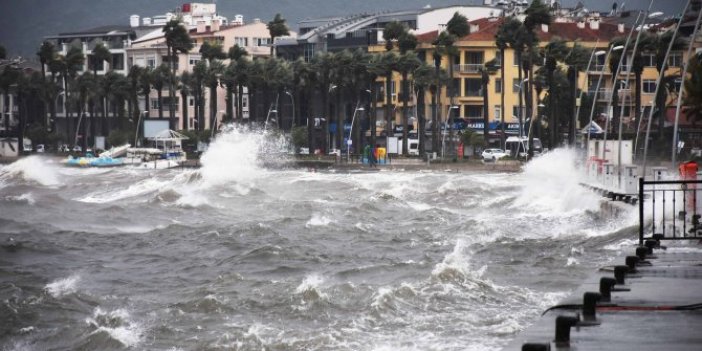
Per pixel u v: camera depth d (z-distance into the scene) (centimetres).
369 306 5391
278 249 7650
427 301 5509
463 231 8806
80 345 4991
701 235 5591
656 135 19238
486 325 4962
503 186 14400
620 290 3797
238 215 11438
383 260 7225
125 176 19900
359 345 4666
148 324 5291
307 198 13700
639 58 19862
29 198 12812
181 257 7750
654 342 2944
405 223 9962
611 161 11169
